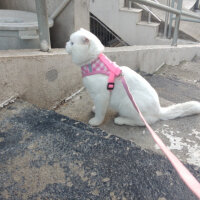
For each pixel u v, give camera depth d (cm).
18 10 332
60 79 231
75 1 280
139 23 530
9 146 142
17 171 125
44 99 224
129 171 126
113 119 218
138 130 201
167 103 255
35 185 118
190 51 495
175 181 121
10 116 171
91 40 176
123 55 307
